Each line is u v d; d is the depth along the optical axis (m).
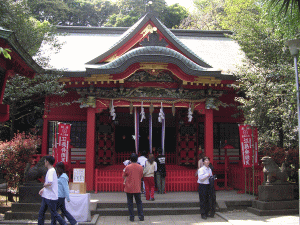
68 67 11.94
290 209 8.47
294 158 10.56
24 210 7.66
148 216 8.37
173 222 7.62
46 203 6.00
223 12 31.47
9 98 10.64
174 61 10.48
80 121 13.48
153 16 11.74
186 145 14.25
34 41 10.72
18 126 15.09
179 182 11.11
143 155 10.67
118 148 15.98
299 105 6.50
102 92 11.52
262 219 7.82
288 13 8.84
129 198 7.75
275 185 8.65
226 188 11.70
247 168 10.95
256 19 11.74
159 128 16.81
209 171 8.19
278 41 10.41
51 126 13.29
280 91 9.44
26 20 11.05
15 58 6.51
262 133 10.87
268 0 8.61
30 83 10.95
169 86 11.70
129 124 16.47
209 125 11.85
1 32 5.54
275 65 10.01
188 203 8.97
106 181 10.98
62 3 34.41
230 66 13.95
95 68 10.22
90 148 11.27
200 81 11.23
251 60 11.61
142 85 11.58
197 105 11.90
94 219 7.66
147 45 10.87
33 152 9.56
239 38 11.37
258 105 9.90
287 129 9.86
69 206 7.46
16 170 9.08
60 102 12.10
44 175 7.98
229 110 13.41
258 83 9.91
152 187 9.20
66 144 10.20
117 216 8.34
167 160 14.72
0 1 9.41
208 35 19.48
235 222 7.48
